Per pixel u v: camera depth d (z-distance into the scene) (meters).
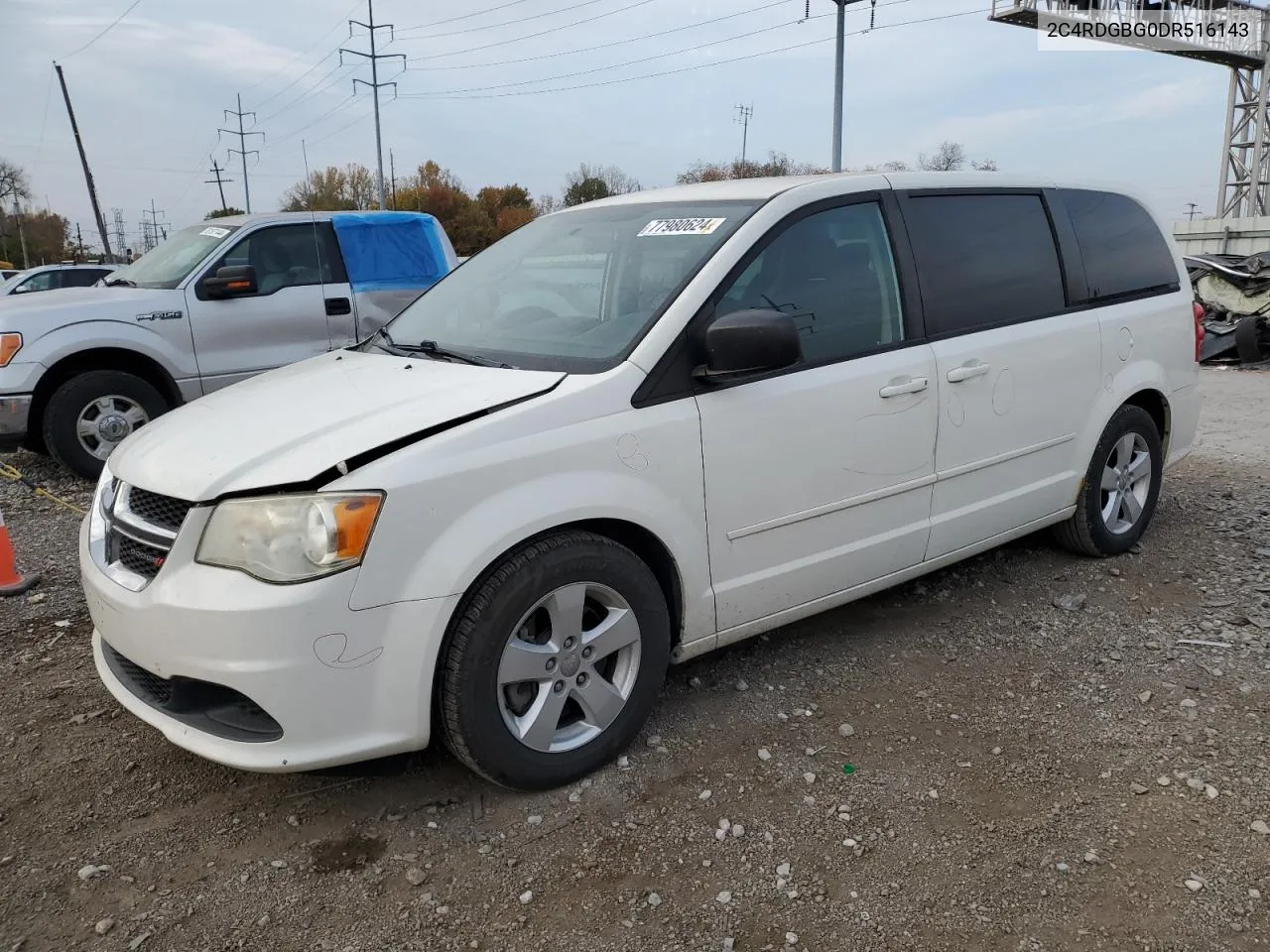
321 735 2.50
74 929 2.34
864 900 2.42
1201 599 4.29
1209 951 2.24
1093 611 4.18
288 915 2.39
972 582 4.52
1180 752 3.06
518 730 2.78
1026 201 4.23
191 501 2.54
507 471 2.65
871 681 3.56
